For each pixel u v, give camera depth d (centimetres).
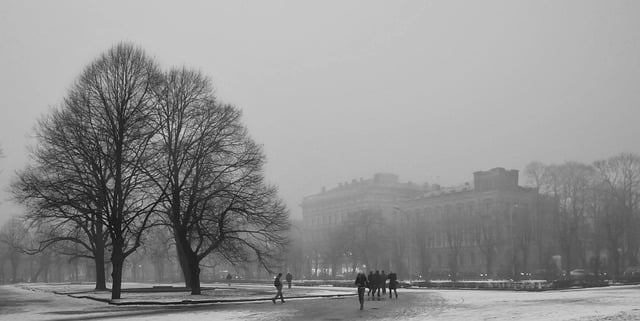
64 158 4756
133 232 5184
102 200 4756
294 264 12650
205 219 5262
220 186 5262
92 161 4641
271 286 8081
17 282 13575
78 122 4719
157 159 5069
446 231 11975
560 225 10312
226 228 5478
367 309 3584
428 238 12388
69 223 6050
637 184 10650
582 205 10644
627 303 3534
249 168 5447
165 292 5938
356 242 11688
